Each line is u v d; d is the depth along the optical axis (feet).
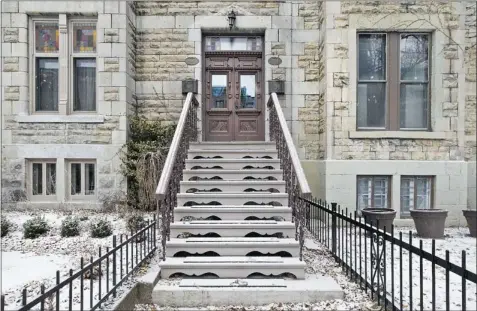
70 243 21.89
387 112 30.99
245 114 33.91
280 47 32.91
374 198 30.73
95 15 31.42
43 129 31.27
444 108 30.48
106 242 22.04
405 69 31.45
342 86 30.22
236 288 15.16
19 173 31.12
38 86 32.42
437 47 30.48
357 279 16.48
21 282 15.51
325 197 30.19
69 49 31.83
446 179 30.19
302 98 32.91
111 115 31.19
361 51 31.17
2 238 23.12
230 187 22.00
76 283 15.58
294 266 16.30
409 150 30.40
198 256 17.87
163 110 33.19
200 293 14.96
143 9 33.19
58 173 31.27
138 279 15.31
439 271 18.97
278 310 14.26
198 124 32.53
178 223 18.98
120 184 31.09
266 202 21.68
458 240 24.86
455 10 30.42
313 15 32.99
